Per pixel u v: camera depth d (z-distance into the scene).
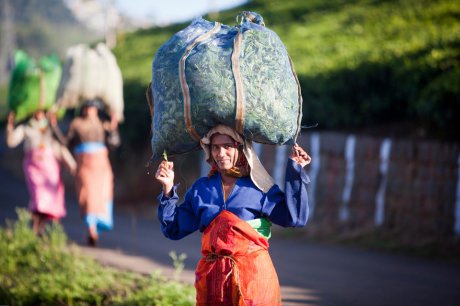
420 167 14.48
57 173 14.83
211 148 5.97
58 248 12.27
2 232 13.47
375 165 15.48
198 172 21.06
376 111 18.70
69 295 9.25
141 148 23.67
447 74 16.55
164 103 5.95
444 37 19.69
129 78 25.92
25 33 123.31
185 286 9.33
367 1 31.19
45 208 14.54
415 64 17.98
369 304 9.15
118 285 9.83
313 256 13.25
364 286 10.32
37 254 11.83
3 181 33.03
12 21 112.62
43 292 9.35
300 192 5.80
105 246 14.40
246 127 5.80
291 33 28.03
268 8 36.25
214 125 5.88
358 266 12.08
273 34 5.91
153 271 11.04
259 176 5.89
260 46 5.80
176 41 5.99
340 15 29.70
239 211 5.80
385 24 25.30
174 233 6.12
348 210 15.91
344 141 16.16
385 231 14.88
